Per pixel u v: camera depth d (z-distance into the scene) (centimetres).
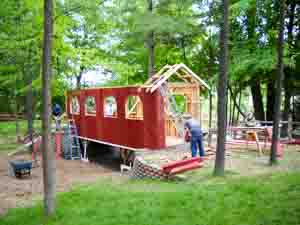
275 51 1256
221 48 689
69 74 1507
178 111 1102
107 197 613
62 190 819
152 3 1320
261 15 1436
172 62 1841
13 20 1092
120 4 1294
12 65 1248
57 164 1354
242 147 1085
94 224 477
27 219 546
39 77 1247
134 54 1791
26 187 884
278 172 704
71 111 1739
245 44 1411
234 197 534
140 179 816
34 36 1110
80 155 1553
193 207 506
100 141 1413
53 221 516
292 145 1113
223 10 679
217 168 719
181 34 1389
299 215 435
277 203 485
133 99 1527
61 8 1021
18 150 1513
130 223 468
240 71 1298
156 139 1051
